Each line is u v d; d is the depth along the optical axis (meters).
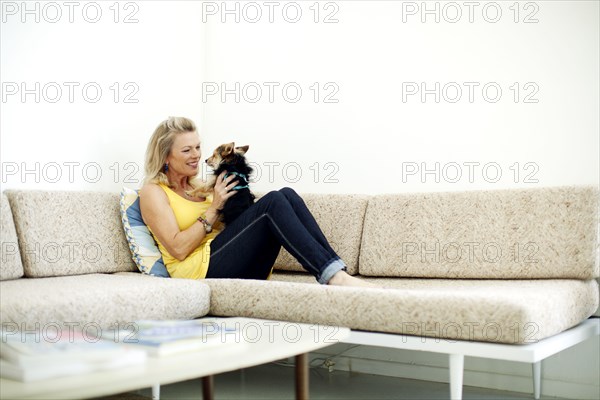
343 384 2.81
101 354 1.30
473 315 1.92
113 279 2.39
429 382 2.86
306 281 2.80
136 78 3.27
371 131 3.20
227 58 3.66
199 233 2.63
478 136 2.93
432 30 3.04
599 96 2.65
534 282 2.43
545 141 2.77
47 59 2.83
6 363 1.28
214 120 3.69
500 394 2.64
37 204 2.51
